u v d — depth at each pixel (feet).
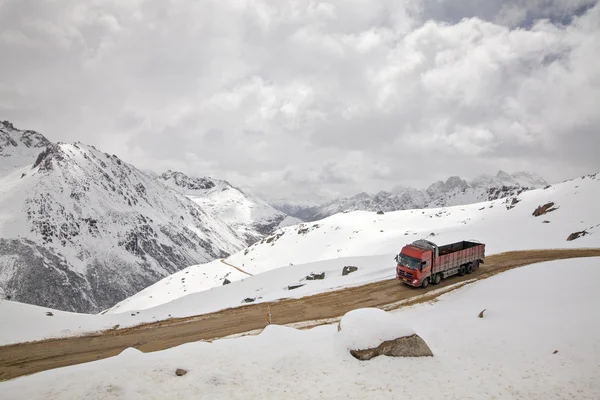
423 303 97.14
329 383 47.21
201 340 85.20
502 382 47.52
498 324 68.28
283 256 421.59
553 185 382.42
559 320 65.26
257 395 44.19
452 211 422.00
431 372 50.90
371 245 341.00
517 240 216.74
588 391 43.73
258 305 111.65
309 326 88.02
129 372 47.37
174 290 390.01
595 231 184.55
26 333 93.25
